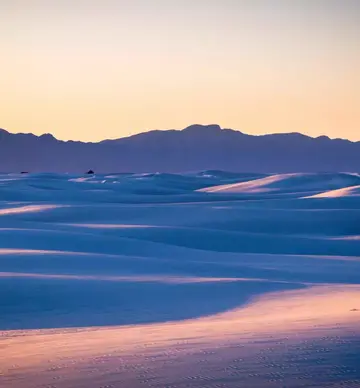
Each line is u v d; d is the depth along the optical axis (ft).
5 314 180.34
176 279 225.35
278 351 100.27
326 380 86.43
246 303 189.06
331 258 310.24
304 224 481.46
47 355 106.22
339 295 193.47
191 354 100.48
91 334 134.41
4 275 218.38
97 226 417.90
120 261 261.24
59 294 198.70
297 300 187.32
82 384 86.94
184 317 172.24
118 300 194.90
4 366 99.09
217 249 386.93
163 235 398.21
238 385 84.79
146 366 94.27
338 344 103.71
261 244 391.45
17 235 336.90
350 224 481.05
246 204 595.88
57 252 272.92
